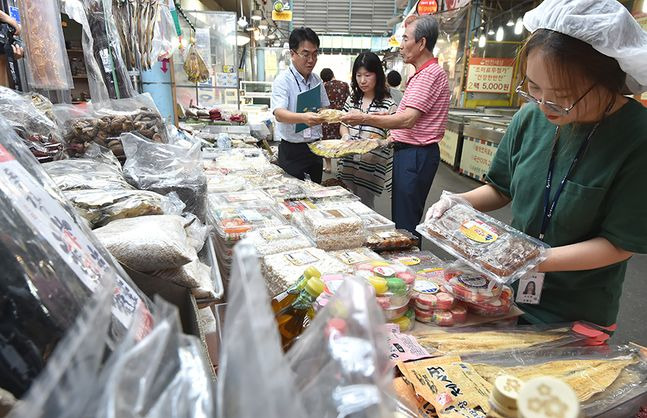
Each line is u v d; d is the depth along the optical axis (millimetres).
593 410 682
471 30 7250
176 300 762
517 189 1150
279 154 3031
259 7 11703
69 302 413
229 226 1462
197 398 255
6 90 1254
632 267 3125
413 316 999
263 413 202
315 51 2719
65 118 1419
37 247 415
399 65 10391
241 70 10562
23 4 1672
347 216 1524
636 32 762
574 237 1015
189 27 3686
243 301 247
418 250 1529
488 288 1018
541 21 830
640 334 2283
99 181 1081
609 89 827
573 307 1052
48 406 206
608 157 909
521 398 303
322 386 287
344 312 306
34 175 519
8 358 373
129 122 1477
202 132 3562
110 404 201
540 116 1119
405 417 533
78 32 3512
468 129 6176
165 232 812
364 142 2414
